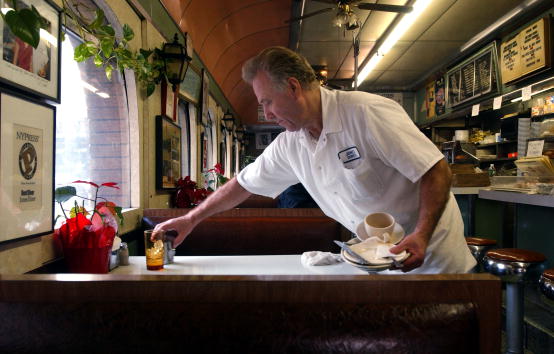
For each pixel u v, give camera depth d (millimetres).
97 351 659
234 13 5867
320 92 1453
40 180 1440
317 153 1499
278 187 1818
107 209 1567
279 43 7609
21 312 684
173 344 656
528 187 2859
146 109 2766
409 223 1519
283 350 654
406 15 5902
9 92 1271
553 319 2473
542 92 5469
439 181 1283
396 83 10617
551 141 3350
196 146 4531
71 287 730
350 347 655
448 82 8297
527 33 5656
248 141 14164
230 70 7820
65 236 1461
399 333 664
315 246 2355
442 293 726
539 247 2951
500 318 729
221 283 719
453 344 667
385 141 1347
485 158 6660
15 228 1307
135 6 2531
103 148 2592
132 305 684
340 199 1600
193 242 2373
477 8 6031
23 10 1218
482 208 3799
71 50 2164
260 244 2365
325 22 6422
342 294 716
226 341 656
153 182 2914
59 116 2080
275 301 711
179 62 3043
